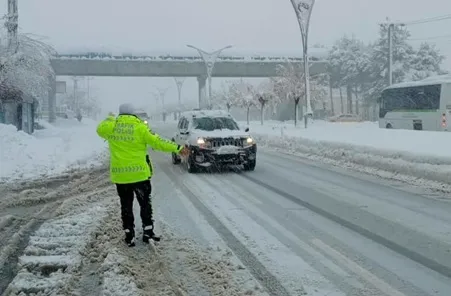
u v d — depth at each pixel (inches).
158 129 1943.9
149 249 256.1
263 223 314.2
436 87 1223.5
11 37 935.0
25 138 781.9
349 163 624.1
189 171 569.6
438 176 465.7
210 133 577.9
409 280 213.3
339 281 212.2
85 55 2507.4
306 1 1163.9
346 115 2305.6
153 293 196.5
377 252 252.5
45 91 1106.1
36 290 201.8
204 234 288.0
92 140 1052.5
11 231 297.4
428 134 747.4
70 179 516.4
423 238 278.2
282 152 823.7
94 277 218.7
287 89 2039.9
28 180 508.4
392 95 1368.1
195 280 213.5
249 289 201.8
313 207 363.6
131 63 2536.9
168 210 356.5
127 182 260.7
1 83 930.7
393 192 424.5
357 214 338.6
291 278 215.8
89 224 301.6
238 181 498.6
